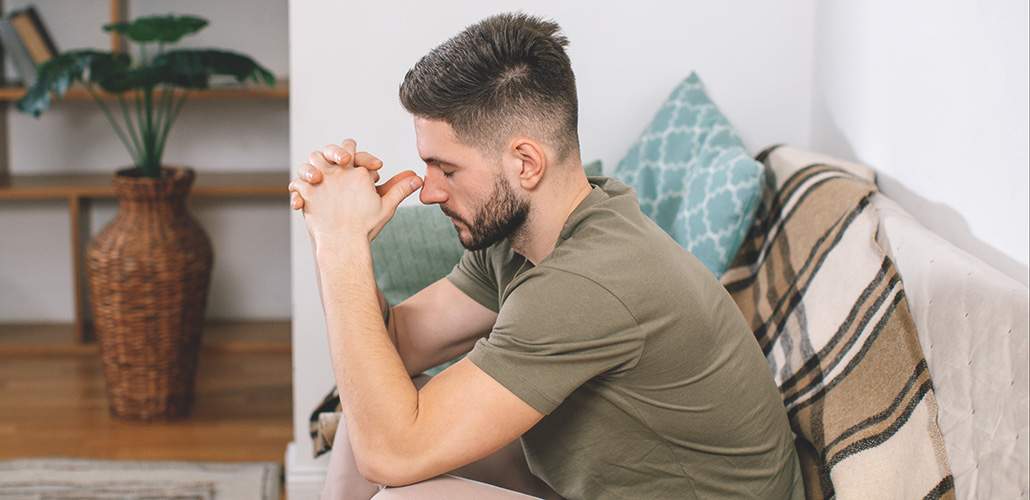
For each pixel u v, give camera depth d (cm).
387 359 138
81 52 304
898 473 141
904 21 195
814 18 249
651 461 146
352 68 250
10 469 280
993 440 131
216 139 380
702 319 138
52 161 379
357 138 252
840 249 175
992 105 160
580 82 252
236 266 390
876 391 152
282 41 373
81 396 331
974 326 140
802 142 254
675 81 252
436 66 140
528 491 163
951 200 175
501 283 160
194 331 315
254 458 293
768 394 150
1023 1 150
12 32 351
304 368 262
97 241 306
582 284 133
